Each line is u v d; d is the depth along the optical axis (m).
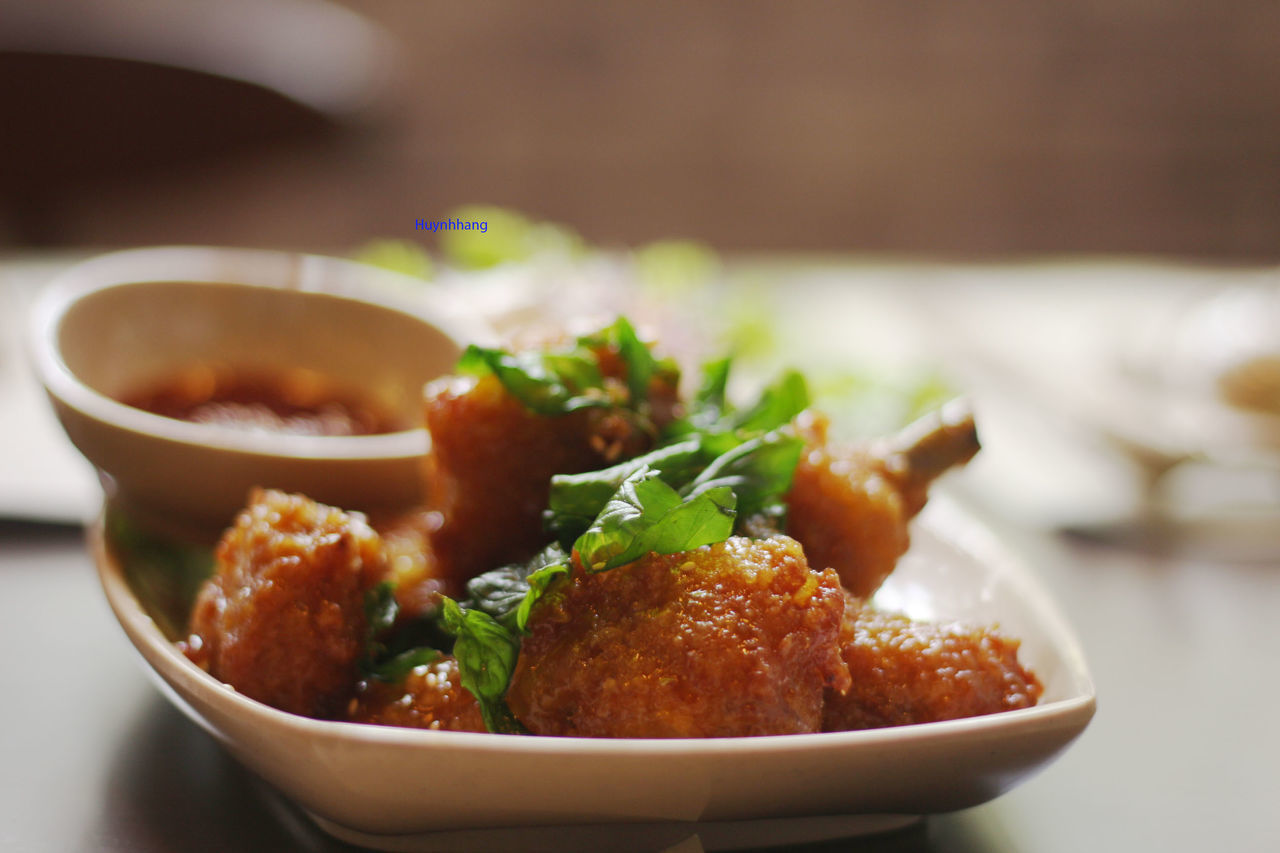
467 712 0.38
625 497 0.37
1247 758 0.44
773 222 1.70
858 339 0.82
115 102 1.08
